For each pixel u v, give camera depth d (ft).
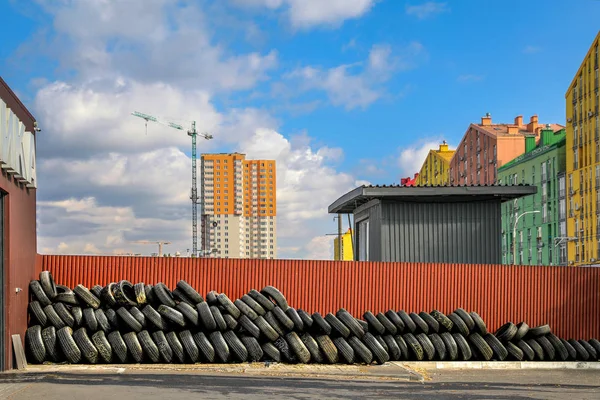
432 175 405.59
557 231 256.11
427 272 73.26
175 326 60.54
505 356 68.64
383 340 65.82
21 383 45.96
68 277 67.26
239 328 62.75
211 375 53.47
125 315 59.16
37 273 64.64
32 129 62.18
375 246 88.22
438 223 86.69
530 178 274.98
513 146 296.30
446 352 66.95
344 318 63.77
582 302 75.56
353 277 71.82
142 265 68.54
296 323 62.64
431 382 55.21
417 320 67.26
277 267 70.54
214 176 588.91
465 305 73.56
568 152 250.37
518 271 74.84
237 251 583.99
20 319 56.85
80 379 48.60
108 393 42.39
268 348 61.52
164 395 42.27
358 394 46.14
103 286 67.56
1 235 53.26
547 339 71.15
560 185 254.27
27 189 60.13
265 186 597.11
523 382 56.75
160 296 61.21
